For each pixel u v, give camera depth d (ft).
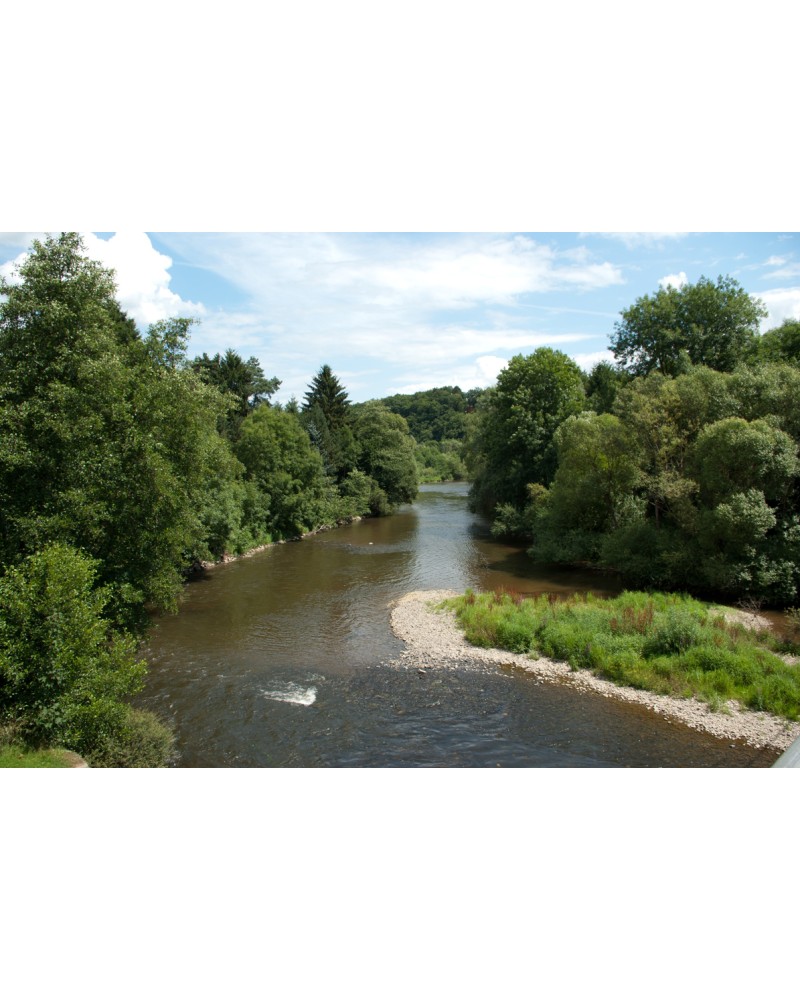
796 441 72.95
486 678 52.90
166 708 47.37
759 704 45.39
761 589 68.90
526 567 100.68
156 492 47.88
